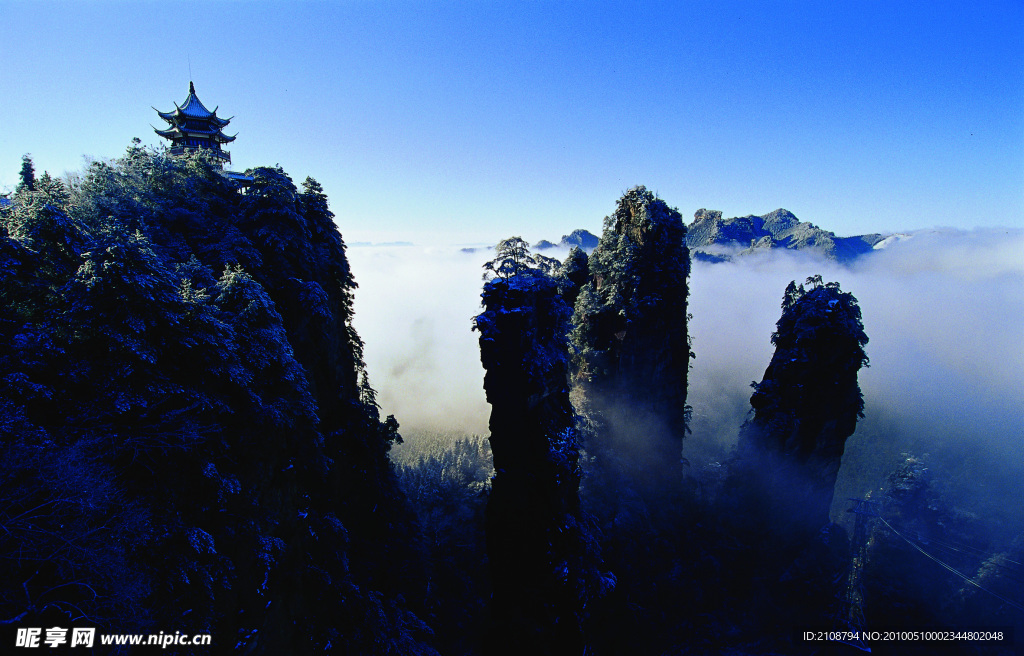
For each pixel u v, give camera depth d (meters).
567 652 41.88
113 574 19.50
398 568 52.47
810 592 66.94
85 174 41.06
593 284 77.25
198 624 23.48
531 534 43.53
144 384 23.56
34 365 21.41
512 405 43.62
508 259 46.06
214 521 26.86
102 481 20.66
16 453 18.34
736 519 71.62
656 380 73.12
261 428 31.95
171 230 42.62
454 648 52.09
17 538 18.23
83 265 23.56
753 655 60.91
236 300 33.03
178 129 70.44
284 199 46.03
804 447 68.25
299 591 34.12
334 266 54.12
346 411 54.84
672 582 63.72
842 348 65.75
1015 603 63.31
